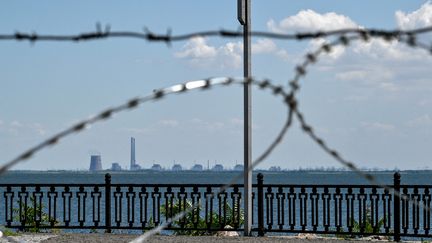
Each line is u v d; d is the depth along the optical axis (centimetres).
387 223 1762
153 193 1795
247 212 1670
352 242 1584
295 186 1717
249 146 1659
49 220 1831
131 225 1798
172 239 1595
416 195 1655
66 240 1577
